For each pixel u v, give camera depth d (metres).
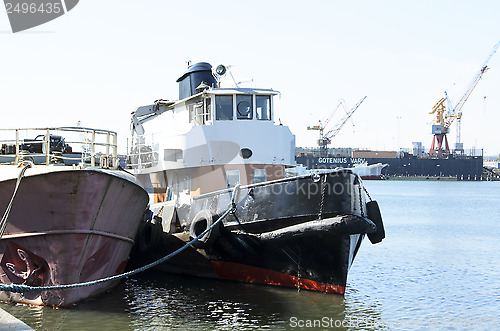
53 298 15.84
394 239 37.19
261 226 17.73
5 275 16.31
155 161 22.42
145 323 14.95
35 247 15.57
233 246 18.55
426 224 49.22
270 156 20.25
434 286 21.53
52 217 15.16
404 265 26.53
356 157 195.00
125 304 16.72
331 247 17.05
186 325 14.90
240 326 14.91
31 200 15.13
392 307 17.92
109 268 17.12
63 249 15.36
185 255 20.06
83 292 16.20
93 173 14.94
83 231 15.33
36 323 14.65
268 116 20.69
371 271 24.78
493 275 24.09
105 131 17.98
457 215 60.75
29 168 15.23
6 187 15.24
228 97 20.41
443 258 28.91
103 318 15.25
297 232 16.73
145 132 26.62
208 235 18.23
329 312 16.20
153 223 20.69
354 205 16.48
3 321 11.81
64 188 14.83
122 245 17.44
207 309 16.36
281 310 16.31
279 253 18.02
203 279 20.53
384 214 61.81
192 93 23.91
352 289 20.64
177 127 23.19
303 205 16.91
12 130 17.20
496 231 43.09
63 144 20.86
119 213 16.58
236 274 19.53
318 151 197.38
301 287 18.36
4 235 15.72
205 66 24.00
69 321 14.90
